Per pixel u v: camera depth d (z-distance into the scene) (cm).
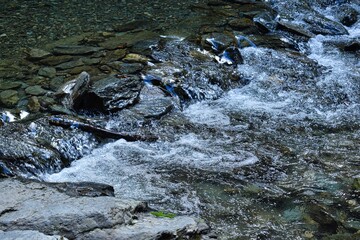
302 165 704
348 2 1382
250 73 966
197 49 1009
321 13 1311
